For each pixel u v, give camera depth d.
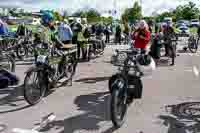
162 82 9.21
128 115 6.05
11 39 13.34
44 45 7.41
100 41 16.02
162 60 13.75
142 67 6.13
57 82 7.96
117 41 24.20
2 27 12.36
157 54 12.72
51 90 7.82
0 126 5.43
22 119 5.78
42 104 6.70
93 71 10.97
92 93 7.73
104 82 9.06
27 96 6.42
